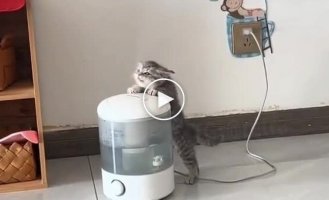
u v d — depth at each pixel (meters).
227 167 1.62
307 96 1.84
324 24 1.79
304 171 1.56
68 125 1.73
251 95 1.81
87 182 1.56
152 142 1.39
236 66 1.77
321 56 1.81
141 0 1.68
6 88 1.53
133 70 1.72
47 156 1.74
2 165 1.49
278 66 1.80
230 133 1.82
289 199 1.39
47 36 1.66
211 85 1.78
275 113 1.83
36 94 1.45
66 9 1.65
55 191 1.50
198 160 1.68
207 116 1.80
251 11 1.74
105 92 1.72
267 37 1.77
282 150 1.74
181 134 1.48
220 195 1.43
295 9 1.76
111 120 1.37
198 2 1.70
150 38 1.71
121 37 1.69
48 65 1.68
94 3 1.66
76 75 1.70
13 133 1.56
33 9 1.63
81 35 1.67
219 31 1.74
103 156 1.43
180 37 1.72
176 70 1.74
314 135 1.86
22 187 1.50
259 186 1.47
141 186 1.38
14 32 1.65
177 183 1.51
